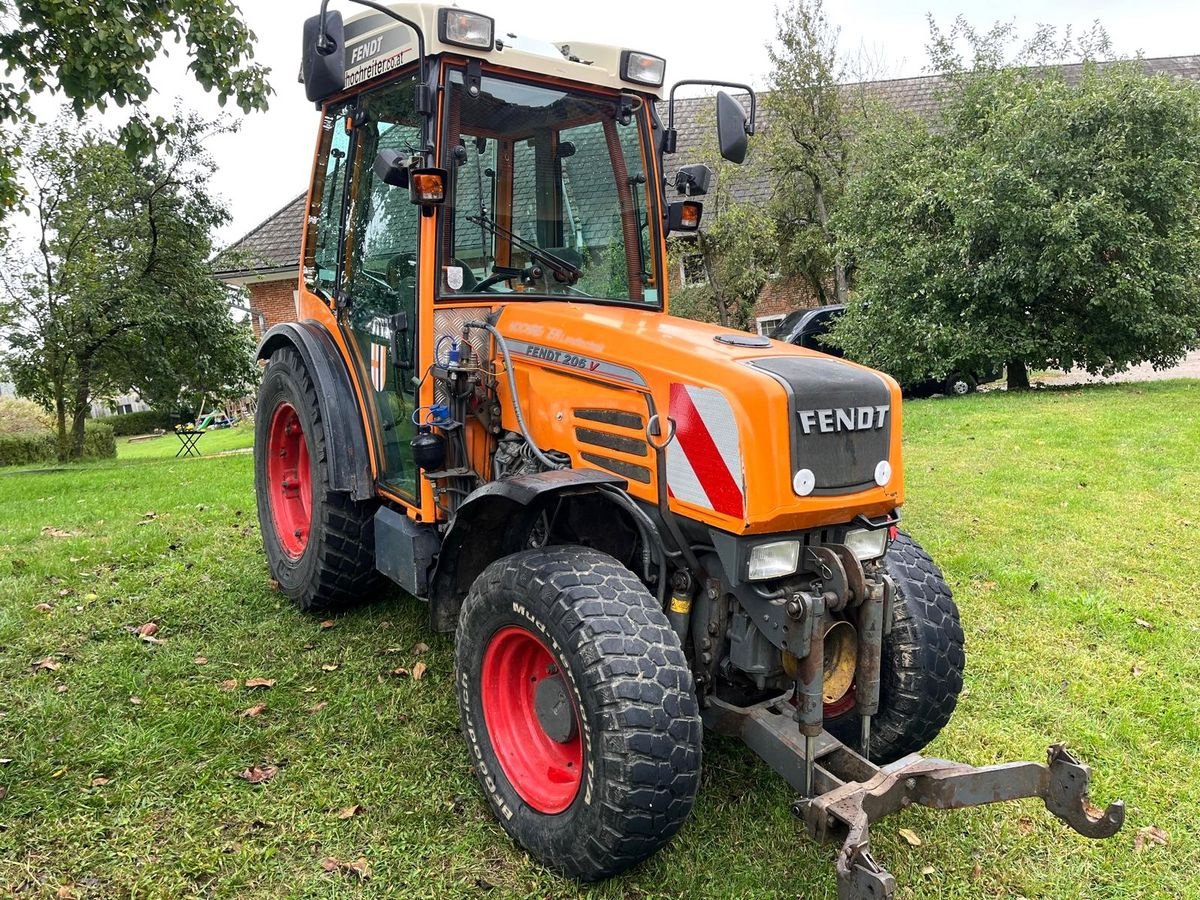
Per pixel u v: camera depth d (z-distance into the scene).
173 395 15.30
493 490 2.67
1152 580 4.85
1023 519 6.00
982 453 8.18
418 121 3.30
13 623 4.25
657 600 2.62
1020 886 2.53
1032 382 17.27
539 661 2.82
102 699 3.52
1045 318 12.92
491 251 3.36
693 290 18.44
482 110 3.27
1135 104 11.49
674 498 2.59
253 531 6.02
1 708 3.44
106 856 2.60
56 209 13.76
